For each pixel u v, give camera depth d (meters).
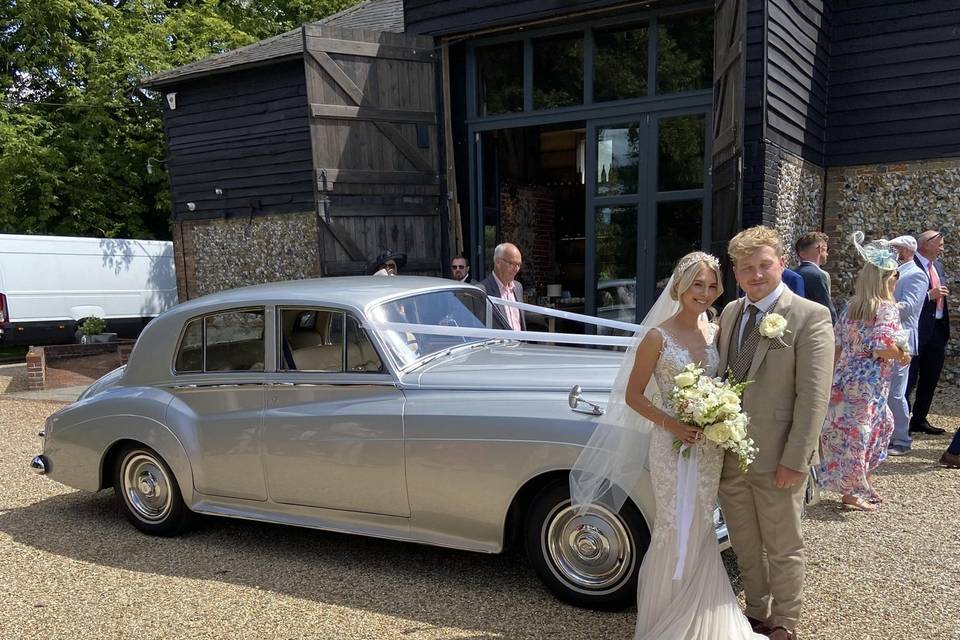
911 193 8.53
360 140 8.59
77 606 3.51
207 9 19.92
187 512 4.37
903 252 5.61
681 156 8.37
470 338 4.33
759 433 2.63
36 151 17.27
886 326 4.16
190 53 19.06
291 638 3.11
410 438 3.48
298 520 3.91
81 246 15.56
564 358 3.90
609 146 8.85
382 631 3.13
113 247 16.23
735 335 2.78
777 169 7.43
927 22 8.22
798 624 3.03
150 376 4.40
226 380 4.08
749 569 2.82
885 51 8.50
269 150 11.30
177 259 12.73
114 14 19.31
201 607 3.45
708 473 2.69
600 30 8.64
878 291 4.20
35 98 19.75
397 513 3.58
